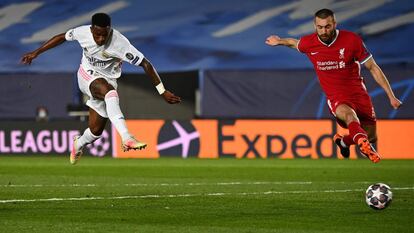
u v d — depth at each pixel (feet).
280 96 263.70
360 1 298.35
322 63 119.03
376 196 107.76
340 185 149.07
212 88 268.00
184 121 246.88
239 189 140.56
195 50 302.86
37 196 128.47
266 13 303.27
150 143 247.91
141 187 144.97
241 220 99.45
